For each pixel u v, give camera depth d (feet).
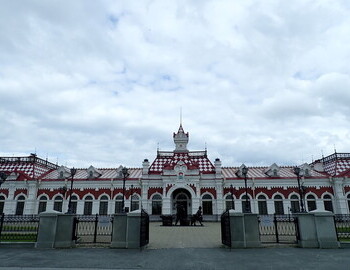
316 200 137.18
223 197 141.08
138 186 144.87
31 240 54.60
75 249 49.80
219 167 142.82
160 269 35.81
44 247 50.57
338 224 104.37
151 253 46.16
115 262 39.50
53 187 145.28
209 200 139.85
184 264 38.32
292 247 51.42
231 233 51.88
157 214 139.13
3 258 41.68
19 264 37.86
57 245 50.85
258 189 141.79
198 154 157.69
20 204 142.20
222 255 44.34
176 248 51.19
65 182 145.38
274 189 140.87
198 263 38.88
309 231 51.93
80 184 145.59
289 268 35.78
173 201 143.64
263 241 57.67
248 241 51.39
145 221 53.42
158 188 142.92
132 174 154.61
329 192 137.90
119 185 145.07
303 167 144.66
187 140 164.45
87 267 36.63
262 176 146.00
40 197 143.84
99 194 144.05
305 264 37.93
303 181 139.74
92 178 146.82
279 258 41.88
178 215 113.09
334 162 147.95
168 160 155.63
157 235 73.97
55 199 143.74
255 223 52.47
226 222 52.01
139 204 141.90
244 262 39.34
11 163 155.12
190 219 117.60
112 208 141.90
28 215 133.18
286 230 82.74
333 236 51.13
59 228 52.01
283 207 137.49
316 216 52.19
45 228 51.80
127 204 142.10
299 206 137.28
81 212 141.18
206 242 59.62
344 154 148.77
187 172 140.15
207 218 135.64
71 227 52.90
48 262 39.19
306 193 138.62
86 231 80.28
